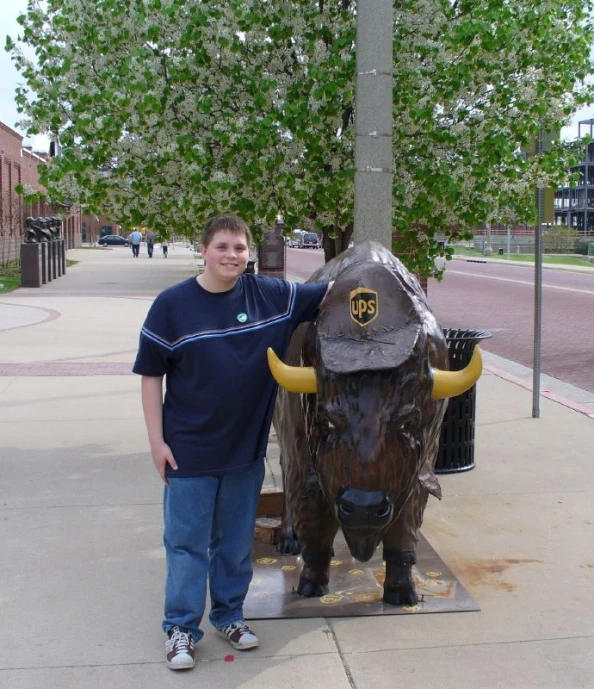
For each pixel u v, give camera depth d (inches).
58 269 1186.0
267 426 142.9
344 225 256.8
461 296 946.1
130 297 853.8
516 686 133.3
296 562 182.4
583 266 1744.6
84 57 247.8
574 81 263.0
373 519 118.7
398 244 273.9
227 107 241.4
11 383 390.0
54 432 300.2
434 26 234.7
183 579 140.2
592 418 326.6
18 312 694.5
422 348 122.0
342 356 119.2
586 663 140.8
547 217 321.1
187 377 136.6
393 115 241.4
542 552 191.5
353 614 156.8
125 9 234.7
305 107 227.9
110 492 232.8
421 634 150.1
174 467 137.4
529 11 233.5
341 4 243.4
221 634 149.9
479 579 176.1
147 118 232.2
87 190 254.2
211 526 145.4
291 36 239.5
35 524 207.5
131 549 192.1
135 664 140.9
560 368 462.3
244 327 136.6
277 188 239.8
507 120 247.9
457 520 212.5
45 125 254.4
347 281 127.1
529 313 759.7
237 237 135.0
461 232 277.6
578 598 166.6
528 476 250.1
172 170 242.2
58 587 171.6
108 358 464.1
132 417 324.2
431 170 237.9
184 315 135.9
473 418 254.5
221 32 227.6
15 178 1626.5
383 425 118.3
